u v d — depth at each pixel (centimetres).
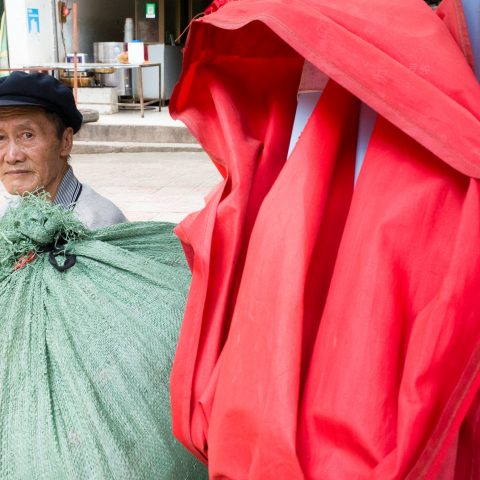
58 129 173
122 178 582
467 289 78
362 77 86
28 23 996
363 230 84
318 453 81
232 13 99
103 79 1045
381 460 78
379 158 87
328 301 85
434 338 77
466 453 92
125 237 173
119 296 155
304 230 88
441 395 78
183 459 142
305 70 105
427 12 92
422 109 83
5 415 140
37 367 143
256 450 85
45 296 154
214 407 92
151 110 988
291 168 93
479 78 102
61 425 137
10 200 173
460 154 80
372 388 79
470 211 79
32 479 135
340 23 91
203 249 102
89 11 1137
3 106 164
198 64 114
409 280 81
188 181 566
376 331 80
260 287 89
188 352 102
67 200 179
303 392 85
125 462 135
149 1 1125
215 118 116
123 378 143
